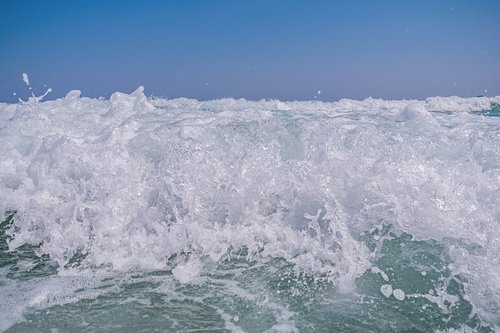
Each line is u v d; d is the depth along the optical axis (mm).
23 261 2785
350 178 3256
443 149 3709
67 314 2135
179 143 3777
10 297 2311
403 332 1951
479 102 7344
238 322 2047
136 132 4109
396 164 3314
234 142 3930
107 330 1988
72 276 2570
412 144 3756
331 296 2281
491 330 1961
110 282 2494
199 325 2023
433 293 2268
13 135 4348
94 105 5699
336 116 5008
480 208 2971
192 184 3326
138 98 5473
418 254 2658
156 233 3010
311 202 3131
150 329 1994
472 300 2191
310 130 3994
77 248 2932
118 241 2941
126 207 3199
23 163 3980
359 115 5129
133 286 2439
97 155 3701
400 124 4227
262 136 3975
